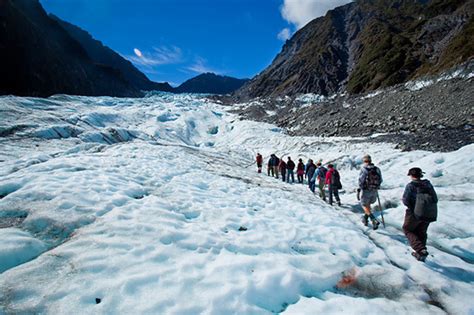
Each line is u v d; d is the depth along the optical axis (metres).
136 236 4.61
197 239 4.84
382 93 39.03
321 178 10.90
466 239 6.39
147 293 3.35
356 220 8.16
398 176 12.62
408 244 6.35
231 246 4.90
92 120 28.56
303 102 62.19
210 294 3.48
